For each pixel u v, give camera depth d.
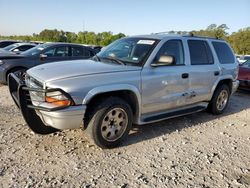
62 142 4.49
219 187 3.48
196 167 3.94
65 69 4.24
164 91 4.98
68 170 3.65
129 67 4.56
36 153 4.07
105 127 4.23
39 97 4.01
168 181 3.54
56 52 9.65
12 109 6.14
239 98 9.02
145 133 5.11
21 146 4.27
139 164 3.92
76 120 3.91
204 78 5.83
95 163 3.88
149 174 3.67
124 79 4.34
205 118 6.32
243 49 56.16
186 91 5.45
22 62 8.76
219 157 4.30
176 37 5.42
